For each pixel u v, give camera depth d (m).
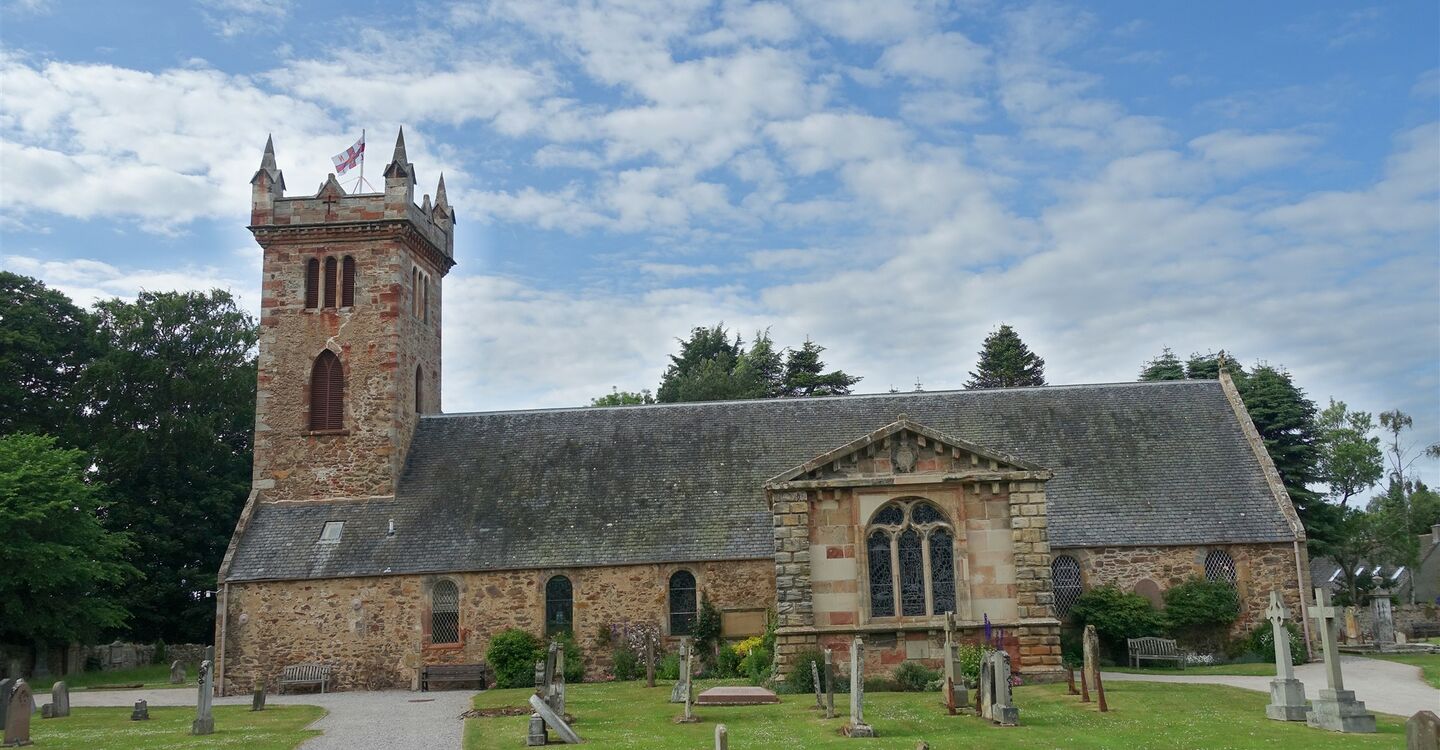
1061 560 40.31
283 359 46.16
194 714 30.97
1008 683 23.67
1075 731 22.34
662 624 40.25
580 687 35.91
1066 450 44.06
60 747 23.75
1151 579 39.88
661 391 81.94
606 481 44.22
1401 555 76.88
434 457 46.41
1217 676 34.22
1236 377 61.44
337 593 41.41
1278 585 39.78
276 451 45.31
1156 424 44.88
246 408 66.75
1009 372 84.62
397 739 24.33
